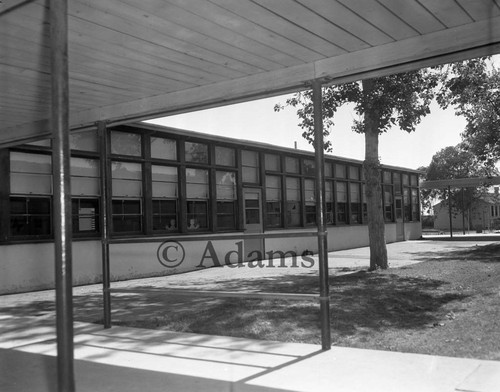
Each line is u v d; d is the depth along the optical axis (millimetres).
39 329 7719
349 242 24781
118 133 14586
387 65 5484
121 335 6980
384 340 6215
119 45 5199
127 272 14562
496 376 4652
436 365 5059
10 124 8430
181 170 16328
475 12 4621
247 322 7379
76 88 6562
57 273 3615
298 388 4516
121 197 14672
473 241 28125
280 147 20266
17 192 12398
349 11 4512
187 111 6961
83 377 5051
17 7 4129
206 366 5352
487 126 19875
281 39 5152
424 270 12930
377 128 12641
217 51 5434
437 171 55719
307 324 7176
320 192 5754
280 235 5938
